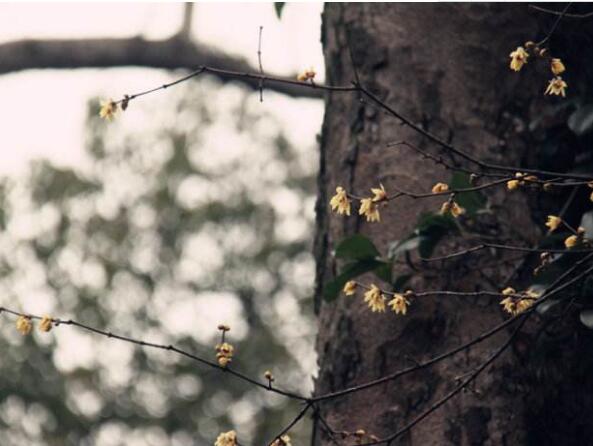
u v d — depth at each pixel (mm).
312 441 3500
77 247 12125
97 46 8898
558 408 3332
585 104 3627
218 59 8930
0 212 12133
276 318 11969
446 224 3416
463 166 3600
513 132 3652
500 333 3373
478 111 3678
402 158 3652
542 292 3203
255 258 12227
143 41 8883
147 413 11414
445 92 3711
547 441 3303
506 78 3715
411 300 3348
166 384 11594
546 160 3633
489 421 3293
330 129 3867
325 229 3785
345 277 3443
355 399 3420
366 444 2992
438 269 3463
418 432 3314
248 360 11594
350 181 3715
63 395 11453
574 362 3361
